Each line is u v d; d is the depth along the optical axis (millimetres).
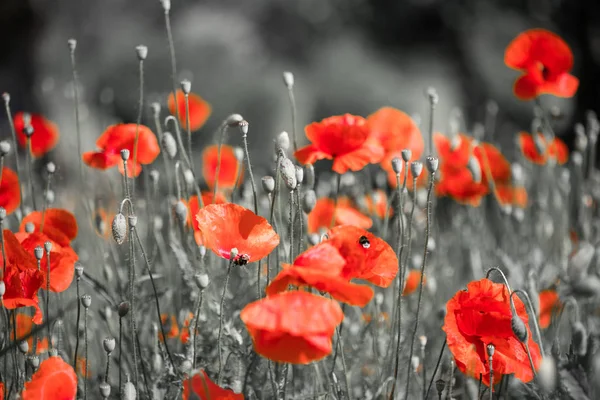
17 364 1707
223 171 2213
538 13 5555
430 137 1924
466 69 5438
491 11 5602
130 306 1680
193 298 1796
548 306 1894
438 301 2121
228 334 1742
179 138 1816
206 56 5109
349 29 5574
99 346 1872
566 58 2076
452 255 2379
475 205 2238
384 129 1956
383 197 2113
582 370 1702
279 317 1571
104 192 2260
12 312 1701
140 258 1967
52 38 5570
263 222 1689
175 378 1728
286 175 1669
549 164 2240
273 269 1825
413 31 5590
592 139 2201
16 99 5480
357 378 1892
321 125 1842
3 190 1882
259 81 5043
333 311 1581
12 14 5707
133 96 4996
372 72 5223
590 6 5316
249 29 5438
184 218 1788
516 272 1929
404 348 1866
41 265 1711
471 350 1655
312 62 5379
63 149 2908
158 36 5367
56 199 2297
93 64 5301
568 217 2250
